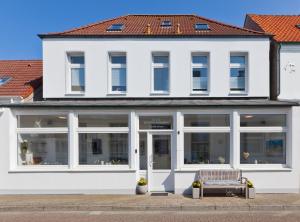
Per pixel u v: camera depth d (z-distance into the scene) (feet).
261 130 38.01
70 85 42.98
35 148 38.81
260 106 37.04
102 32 44.27
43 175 37.17
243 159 38.34
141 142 38.83
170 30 46.14
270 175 36.99
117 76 43.24
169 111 37.93
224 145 38.55
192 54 42.88
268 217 27.71
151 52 42.29
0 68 54.60
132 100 42.09
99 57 42.16
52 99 42.14
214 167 37.76
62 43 42.16
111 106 37.32
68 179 37.11
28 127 38.60
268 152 38.52
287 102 37.93
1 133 37.17
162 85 43.09
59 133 38.55
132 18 53.16
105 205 31.19
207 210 30.58
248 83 42.24
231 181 35.45
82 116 38.68
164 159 38.78
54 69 42.11
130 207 31.01
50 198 34.58
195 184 34.50
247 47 42.24
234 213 29.25
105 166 37.99
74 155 37.91
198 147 38.55
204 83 43.09
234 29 46.19
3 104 37.24
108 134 38.81
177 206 30.96
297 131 37.22
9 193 36.91
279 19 54.80
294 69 42.47
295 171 36.99
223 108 37.47
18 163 38.42
